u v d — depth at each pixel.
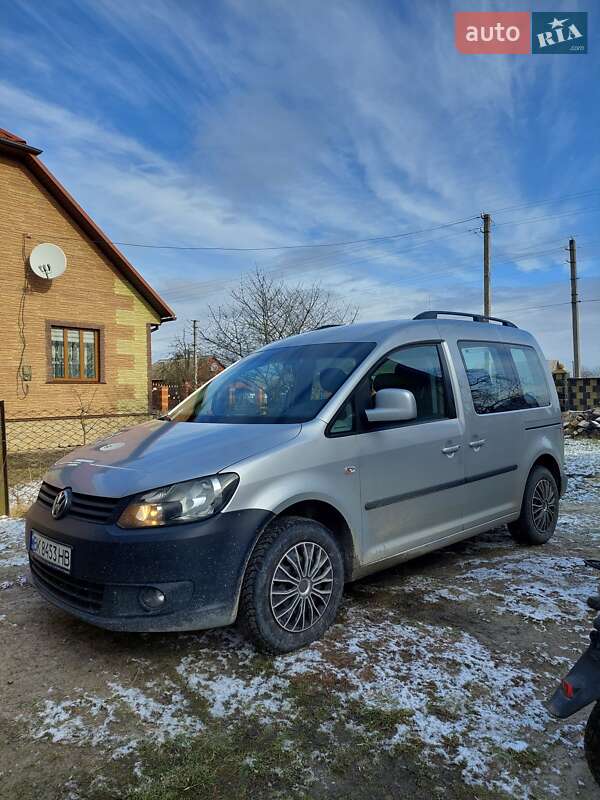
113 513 2.81
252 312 24.70
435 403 4.07
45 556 3.08
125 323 16.00
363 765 2.19
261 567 2.89
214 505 2.82
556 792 2.06
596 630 1.90
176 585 2.71
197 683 2.76
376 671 2.85
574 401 17.92
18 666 2.95
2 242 13.65
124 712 2.54
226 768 2.18
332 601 3.21
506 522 4.66
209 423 3.65
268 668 2.89
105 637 3.26
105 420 15.35
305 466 3.14
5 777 2.14
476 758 2.23
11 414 13.77
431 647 3.10
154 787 2.08
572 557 4.69
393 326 4.07
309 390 3.62
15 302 13.88
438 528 3.97
